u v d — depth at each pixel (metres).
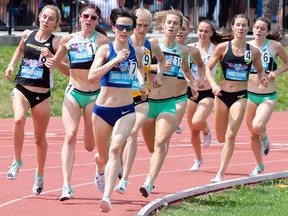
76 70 22.00
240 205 21.78
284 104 59.06
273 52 28.48
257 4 64.94
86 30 22.06
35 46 22.52
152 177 22.25
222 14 63.44
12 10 61.56
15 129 22.50
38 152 22.70
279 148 37.59
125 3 60.81
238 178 26.61
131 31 19.80
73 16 60.22
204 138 30.66
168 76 23.38
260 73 26.61
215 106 26.36
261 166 28.36
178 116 25.12
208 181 26.69
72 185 25.05
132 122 20.11
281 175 27.48
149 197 23.25
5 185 24.77
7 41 60.84
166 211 20.70
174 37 24.12
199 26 29.36
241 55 25.81
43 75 22.50
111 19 19.95
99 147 20.77
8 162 30.55
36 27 61.66
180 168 29.81
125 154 21.70
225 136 26.08
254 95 27.86
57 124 46.81
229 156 25.77
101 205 19.23
